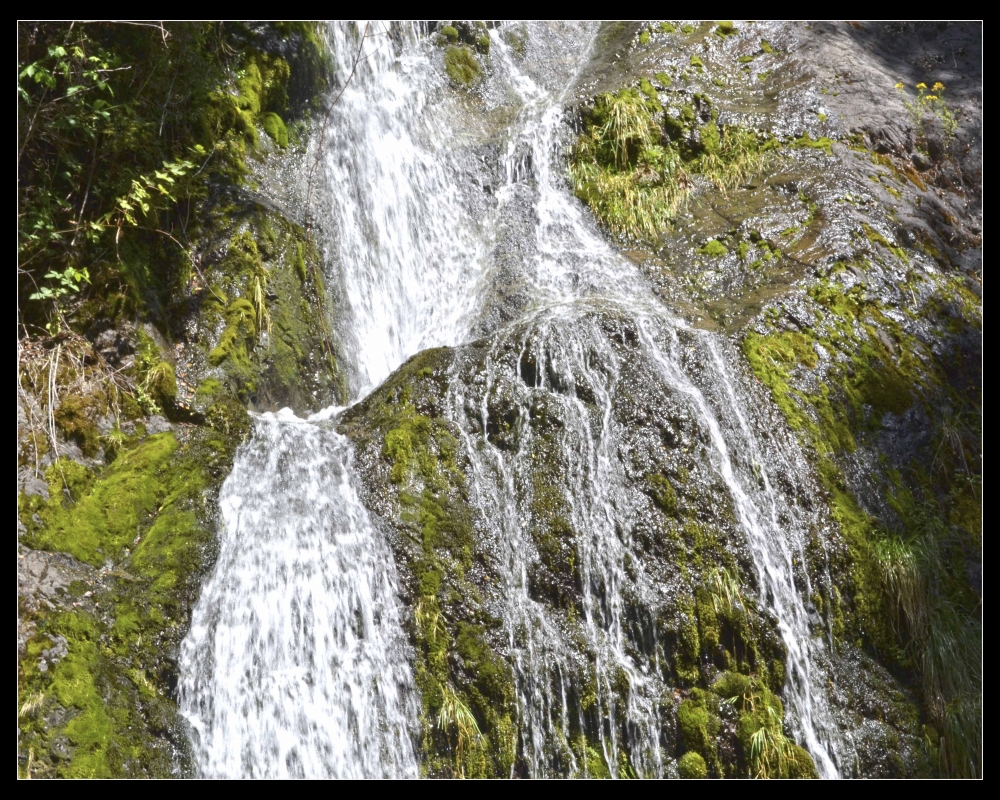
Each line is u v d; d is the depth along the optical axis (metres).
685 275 7.17
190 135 6.39
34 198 5.46
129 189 5.73
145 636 4.55
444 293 7.44
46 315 5.32
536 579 5.07
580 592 5.07
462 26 9.03
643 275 7.16
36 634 4.30
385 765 4.59
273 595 4.90
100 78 5.93
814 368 6.31
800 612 5.36
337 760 4.59
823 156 8.04
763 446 5.82
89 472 5.02
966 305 7.30
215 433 5.40
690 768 4.73
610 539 5.20
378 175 7.54
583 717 4.77
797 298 6.67
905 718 5.25
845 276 6.89
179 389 5.55
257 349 6.04
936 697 5.39
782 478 5.75
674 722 4.82
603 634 5.00
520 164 8.04
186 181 6.20
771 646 5.12
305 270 6.57
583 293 6.98
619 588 5.09
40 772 4.04
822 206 7.50
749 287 6.96
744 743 4.83
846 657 5.38
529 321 6.06
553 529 5.18
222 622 4.74
